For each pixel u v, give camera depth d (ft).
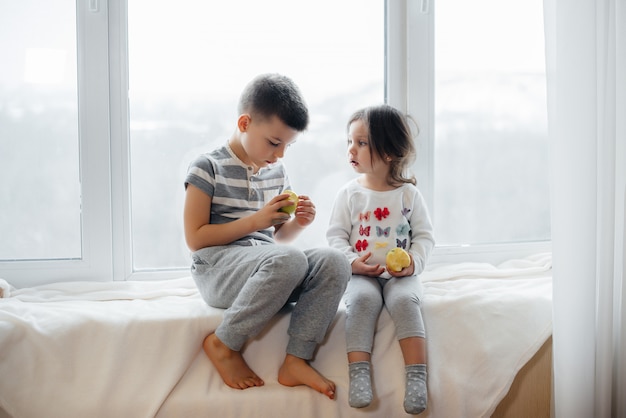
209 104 5.15
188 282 4.91
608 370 4.21
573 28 4.04
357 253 4.80
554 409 4.28
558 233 4.14
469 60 5.57
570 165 4.09
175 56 5.06
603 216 4.16
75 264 4.94
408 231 4.83
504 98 5.68
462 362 4.25
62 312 4.04
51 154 4.91
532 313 4.49
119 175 4.98
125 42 4.93
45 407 3.67
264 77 4.48
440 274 5.14
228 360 3.98
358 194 4.90
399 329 4.18
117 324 3.97
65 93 4.88
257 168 4.70
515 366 4.30
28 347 3.77
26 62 4.80
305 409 3.92
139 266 5.14
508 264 5.55
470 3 5.53
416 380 3.98
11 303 4.15
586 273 4.12
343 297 4.50
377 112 4.85
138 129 5.05
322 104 5.38
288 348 4.08
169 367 3.91
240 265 4.12
